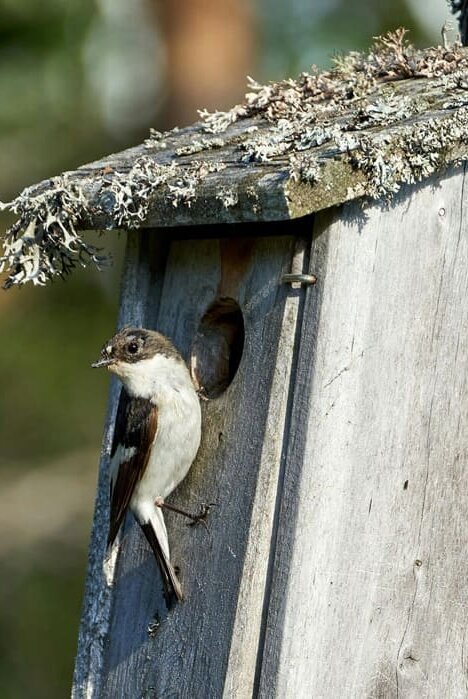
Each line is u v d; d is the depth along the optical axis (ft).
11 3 47.70
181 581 28.30
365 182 25.22
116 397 31.55
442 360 27.55
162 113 59.98
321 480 25.76
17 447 57.00
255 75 59.82
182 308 29.60
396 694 27.71
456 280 27.63
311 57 56.65
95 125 54.44
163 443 28.78
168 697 28.12
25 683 54.34
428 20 54.19
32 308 58.03
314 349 25.57
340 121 27.66
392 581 27.35
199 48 59.98
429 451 27.58
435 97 27.73
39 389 56.80
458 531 28.35
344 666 26.71
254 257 27.27
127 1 55.93
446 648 28.50
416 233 26.81
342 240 25.64
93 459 57.57
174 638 28.25
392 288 26.50
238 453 27.12
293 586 25.68
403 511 27.30
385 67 30.81
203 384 29.35
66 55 49.60
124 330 29.86
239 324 29.86
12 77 49.39
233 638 26.37
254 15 60.70
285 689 25.73
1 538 56.08
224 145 29.30
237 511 26.94
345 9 55.93
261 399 26.58
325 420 25.68
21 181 53.78
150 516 28.91
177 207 27.04
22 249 29.04
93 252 29.50
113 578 30.40
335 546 26.17
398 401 26.86
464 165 27.53
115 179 28.22
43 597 55.98
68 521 57.31
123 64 56.08
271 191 24.53
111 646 30.09
